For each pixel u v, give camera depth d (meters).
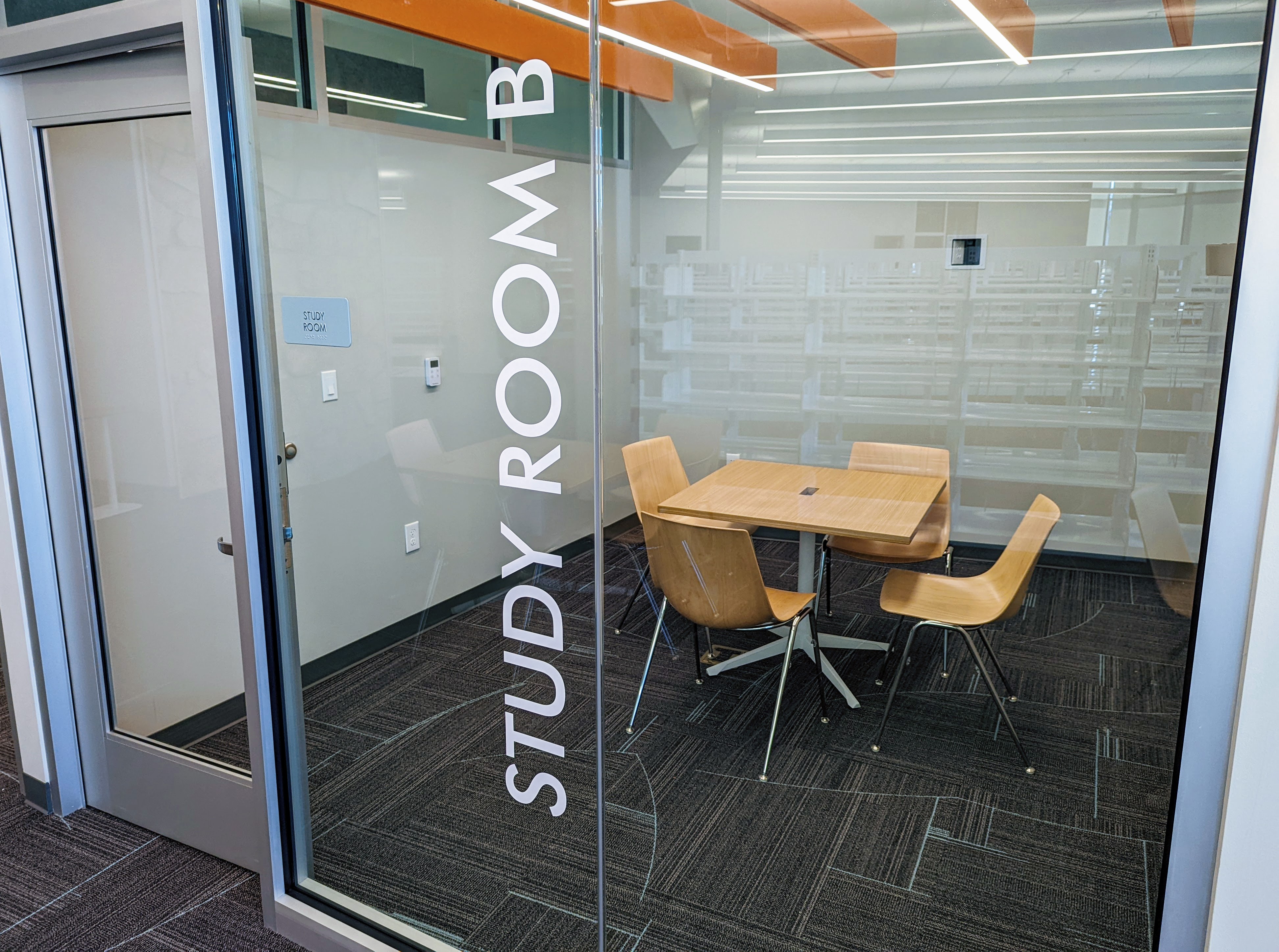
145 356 2.16
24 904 2.13
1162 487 1.14
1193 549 1.13
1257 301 1.04
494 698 1.73
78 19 1.92
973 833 1.37
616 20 1.33
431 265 1.59
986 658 1.30
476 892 1.83
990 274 1.17
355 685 1.88
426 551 1.73
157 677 2.31
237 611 2.13
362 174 1.61
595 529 1.55
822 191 1.24
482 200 1.52
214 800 2.25
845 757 1.45
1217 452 1.09
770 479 1.38
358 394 1.71
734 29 1.25
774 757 1.50
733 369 1.36
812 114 1.23
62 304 2.25
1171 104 1.05
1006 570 1.26
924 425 1.26
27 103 2.16
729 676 1.51
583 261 1.44
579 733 1.65
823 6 1.20
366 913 1.97
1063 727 1.27
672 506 1.47
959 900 1.40
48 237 2.21
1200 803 1.17
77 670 2.42
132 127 2.05
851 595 1.38
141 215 2.08
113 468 2.26
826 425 1.32
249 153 1.77
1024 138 1.12
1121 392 1.14
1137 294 1.10
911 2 1.14
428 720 1.81
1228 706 1.12
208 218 1.79
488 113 1.48
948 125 1.15
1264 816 1.09
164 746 2.34
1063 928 1.31
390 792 1.89
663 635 1.54
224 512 2.10
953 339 1.21
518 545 1.63
